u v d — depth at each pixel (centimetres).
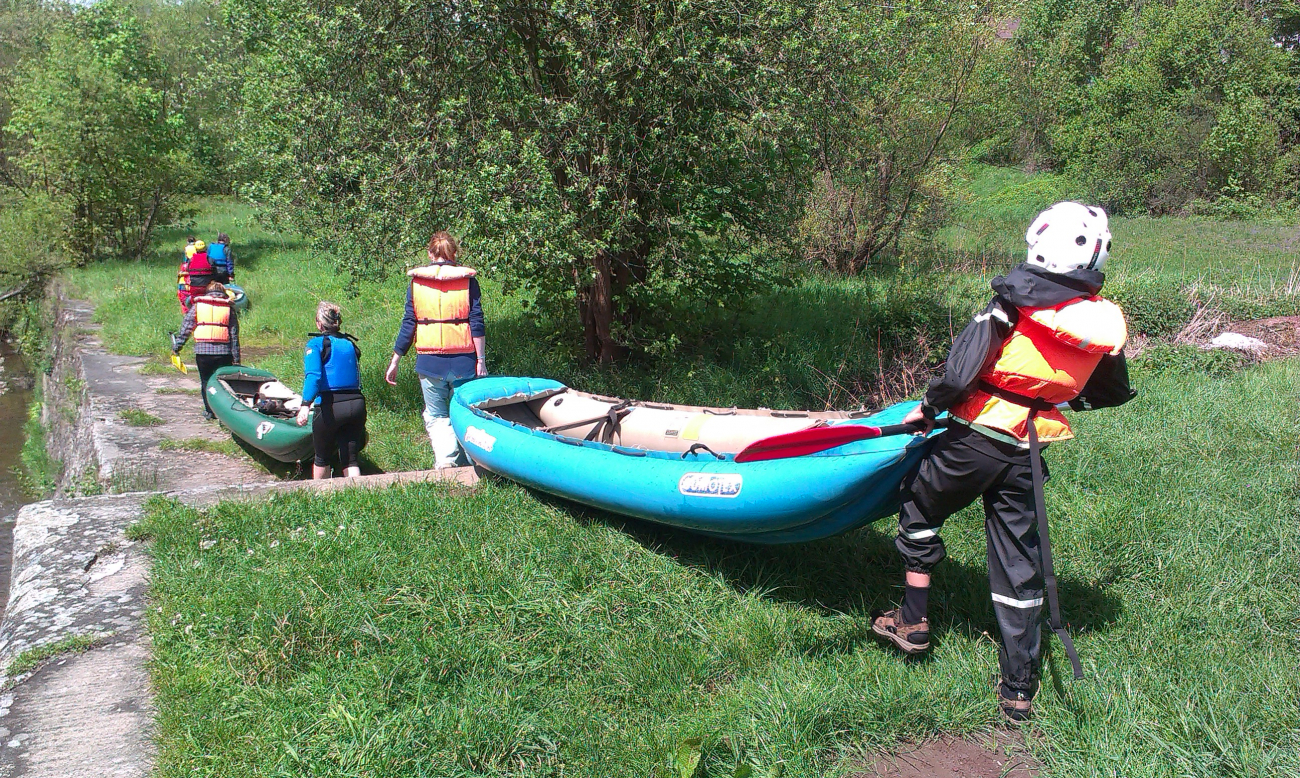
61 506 490
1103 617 374
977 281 1143
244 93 1105
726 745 298
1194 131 2564
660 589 396
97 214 2181
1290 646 350
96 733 303
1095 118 2892
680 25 665
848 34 723
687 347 976
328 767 281
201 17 3744
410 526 446
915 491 332
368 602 369
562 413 584
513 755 292
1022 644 312
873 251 1553
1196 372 784
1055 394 304
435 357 595
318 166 730
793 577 409
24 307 2103
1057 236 290
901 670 337
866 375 848
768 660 350
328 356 627
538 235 658
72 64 2091
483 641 350
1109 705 313
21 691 326
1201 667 333
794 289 1205
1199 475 503
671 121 707
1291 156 2494
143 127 2180
